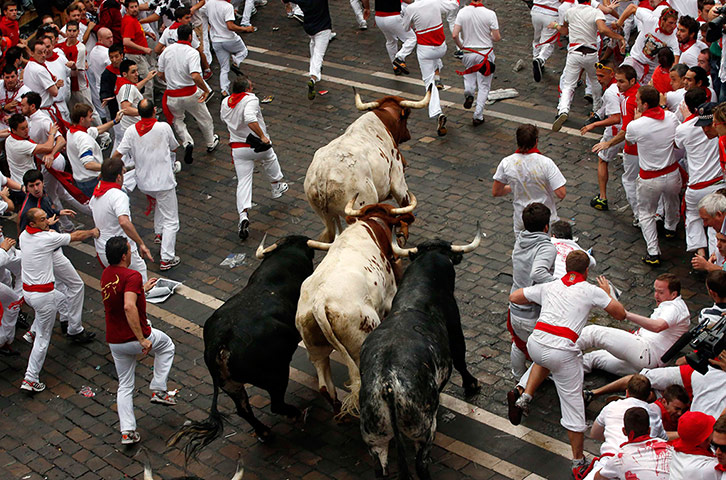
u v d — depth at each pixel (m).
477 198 11.75
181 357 9.50
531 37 16.83
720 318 6.98
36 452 8.36
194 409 8.76
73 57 14.22
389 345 6.77
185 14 14.04
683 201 10.05
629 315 7.71
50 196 11.89
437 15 13.93
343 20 18.58
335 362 9.23
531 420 8.03
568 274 7.33
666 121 9.51
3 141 13.39
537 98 14.47
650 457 6.19
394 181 9.73
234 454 8.05
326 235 9.51
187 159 13.11
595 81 13.11
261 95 15.50
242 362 7.39
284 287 7.93
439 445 7.81
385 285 7.88
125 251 8.12
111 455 8.23
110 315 8.14
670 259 10.16
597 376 8.45
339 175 8.92
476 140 13.27
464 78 13.46
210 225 11.95
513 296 7.64
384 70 15.98
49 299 9.16
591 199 11.48
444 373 7.13
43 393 9.23
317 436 8.17
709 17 12.05
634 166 10.40
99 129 12.16
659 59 11.28
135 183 12.54
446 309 7.68
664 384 7.34
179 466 7.98
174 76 12.95
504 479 7.36
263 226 11.78
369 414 6.62
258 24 18.86
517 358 8.28
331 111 14.70
